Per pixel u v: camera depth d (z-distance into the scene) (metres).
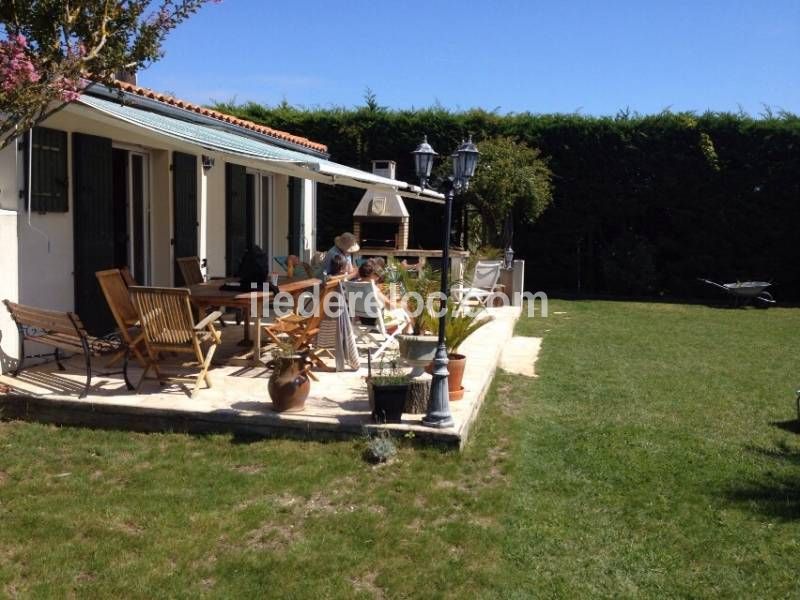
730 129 19.14
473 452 6.21
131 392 6.94
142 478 5.45
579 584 4.27
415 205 20.50
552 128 19.95
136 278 10.51
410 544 4.62
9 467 5.61
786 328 14.58
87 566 4.29
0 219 7.25
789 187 19.03
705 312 16.98
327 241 20.64
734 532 4.96
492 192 17.77
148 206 10.72
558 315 15.98
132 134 9.23
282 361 6.47
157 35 6.56
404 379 6.41
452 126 20.23
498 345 10.44
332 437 6.20
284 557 4.43
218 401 6.73
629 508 5.31
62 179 8.22
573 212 20.20
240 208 13.33
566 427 7.30
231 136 10.51
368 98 20.84
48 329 6.88
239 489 5.30
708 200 19.45
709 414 7.97
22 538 4.57
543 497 5.44
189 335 6.93
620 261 19.81
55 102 6.75
